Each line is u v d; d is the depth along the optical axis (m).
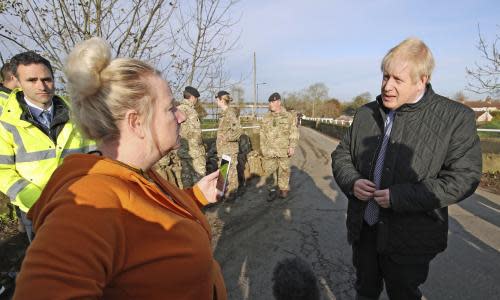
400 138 1.69
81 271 0.65
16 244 3.28
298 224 4.29
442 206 1.54
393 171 1.70
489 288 2.79
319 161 9.69
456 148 1.56
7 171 1.92
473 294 2.71
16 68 1.95
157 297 0.82
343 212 4.77
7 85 2.58
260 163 7.08
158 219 0.84
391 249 1.70
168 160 5.10
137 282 0.79
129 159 0.96
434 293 2.72
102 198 0.76
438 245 1.66
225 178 1.55
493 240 3.78
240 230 4.11
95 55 0.87
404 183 1.64
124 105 0.89
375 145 1.85
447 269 3.11
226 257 3.39
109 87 0.88
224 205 5.13
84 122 0.91
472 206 5.02
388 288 1.83
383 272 1.84
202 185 1.54
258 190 6.00
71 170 0.85
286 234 3.96
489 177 6.69
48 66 2.06
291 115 5.46
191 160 5.15
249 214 4.70
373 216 1.83
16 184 1.88
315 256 3.39
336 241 3.76
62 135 2.07
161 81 0.99
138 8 2.98
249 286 2.84
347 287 2.82
